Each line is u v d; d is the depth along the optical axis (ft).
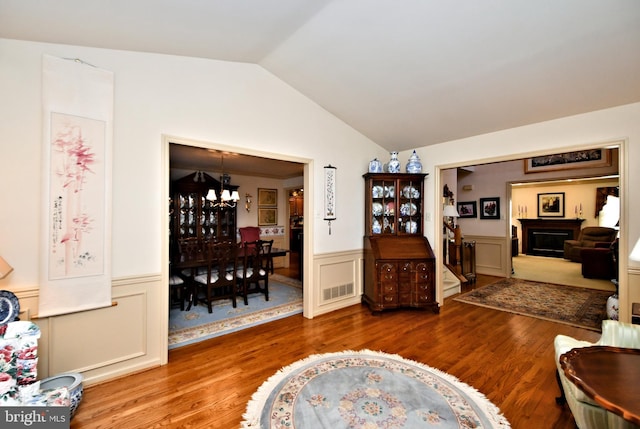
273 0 6.09
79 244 6.86
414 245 12.72
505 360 8.20
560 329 10.46
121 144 7.50
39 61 6.46
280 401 6.40
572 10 5.91
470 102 9.75
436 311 12.23
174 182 17.78
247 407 6.20
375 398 6.50
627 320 8.43
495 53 7.47
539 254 29.96
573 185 27.84
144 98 7.86
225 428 5.59
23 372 5.30
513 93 8.89
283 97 10.85
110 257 7.25
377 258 12.05
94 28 6.18
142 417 5.89
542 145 10.23
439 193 13.26
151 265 7.97
